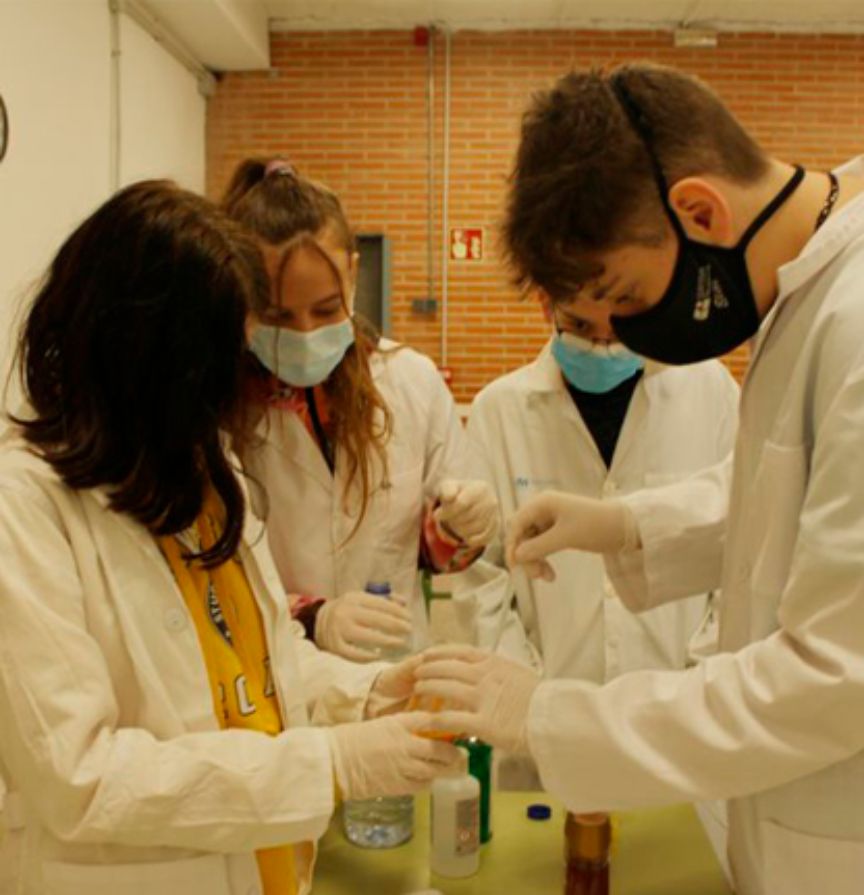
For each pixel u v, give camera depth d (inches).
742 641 42.1
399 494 67.2
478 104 207.2
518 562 51.3
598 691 36.5
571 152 33.6
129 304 34.4
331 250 55.8
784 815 37.0
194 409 36.4
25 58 124.6
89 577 36.4
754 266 36.5
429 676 40.1
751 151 35.6
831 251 35.0
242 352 38.4
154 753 35.5
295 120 208.8
